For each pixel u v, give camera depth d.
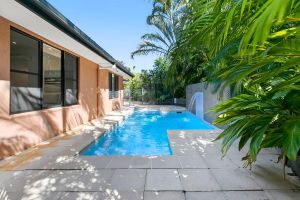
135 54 17.62
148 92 23.86
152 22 15.63
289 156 1.61
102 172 3.62
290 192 2.89
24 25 4.71
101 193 2.91
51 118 6.46
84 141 5.95
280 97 2.11
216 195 2.83
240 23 1.59
